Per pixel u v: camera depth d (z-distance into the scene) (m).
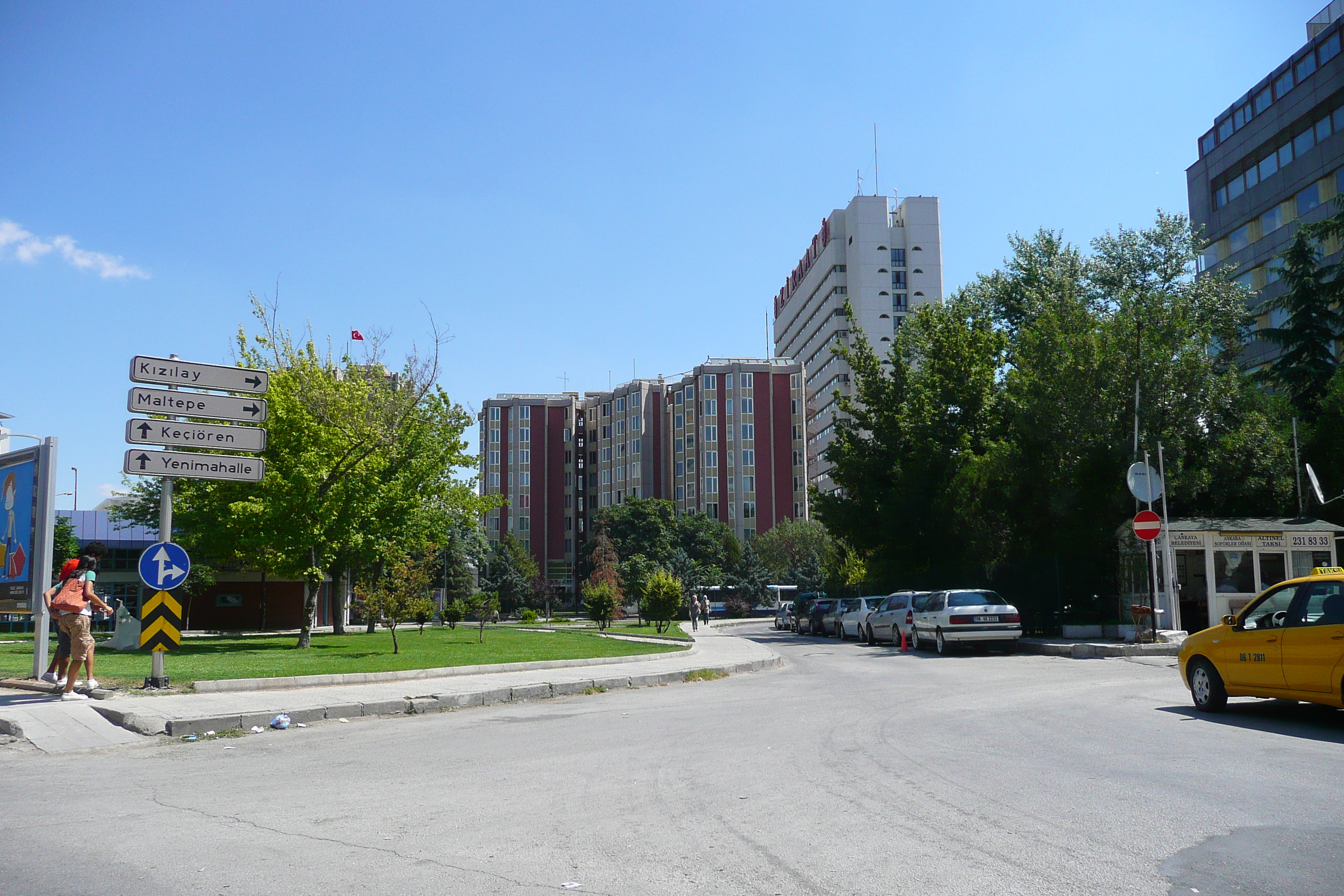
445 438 34.31
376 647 25.50
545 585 89.06
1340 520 28.36
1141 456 24.94
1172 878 4.74
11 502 14.64
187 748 9.48
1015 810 6.17
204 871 4.98
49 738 9.84
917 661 21.09
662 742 9.28
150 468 13.31
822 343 111.00
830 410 105.88
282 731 10.76
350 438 27.11
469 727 10.81
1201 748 8.52
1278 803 6.33
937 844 5.38
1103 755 8.20
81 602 12.52
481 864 5.09
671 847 5.39
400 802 6.64
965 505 29.69
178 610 13.57
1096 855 5.14
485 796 6.81
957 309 36.19
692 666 18.27
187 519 30.08
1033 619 28.64
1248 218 55.88
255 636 35.22
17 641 34.94
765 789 6.92
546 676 16.03
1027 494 27.69
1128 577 25.00
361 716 11.91
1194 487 25.70
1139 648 20.27
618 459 104.38
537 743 9.36
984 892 4.55
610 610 36.12
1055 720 10.48
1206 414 27.81
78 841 5.61
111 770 8.14
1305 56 51.31
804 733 9.75
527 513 105.69
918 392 34.94
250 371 14.26
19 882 4.80
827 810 6.25
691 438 96.88
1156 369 25.33
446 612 41.97
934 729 9.85
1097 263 40.41
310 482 24.75
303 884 4.76
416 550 35.47
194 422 15.27
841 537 37.22
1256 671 10.39
